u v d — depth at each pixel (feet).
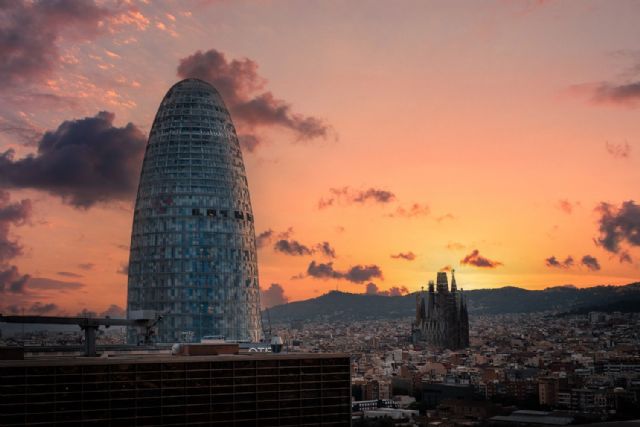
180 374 405.39
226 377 416.87
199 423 409.08
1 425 367.66
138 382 395.75
